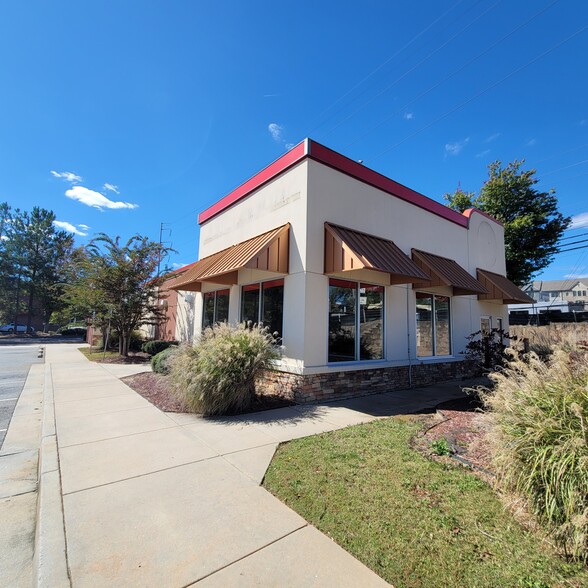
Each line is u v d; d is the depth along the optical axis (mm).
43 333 49906
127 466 4215
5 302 46344
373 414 6816
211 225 13000
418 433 5457
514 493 3092
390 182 10328
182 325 17047
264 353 7227
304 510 3219
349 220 9008
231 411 6887
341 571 2406
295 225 8398
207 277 9547
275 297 8906
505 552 2586
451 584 2260
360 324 9039
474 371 11883
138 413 6742
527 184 21875
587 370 3383
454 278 10734
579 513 2535
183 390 6805
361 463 4266
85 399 7957
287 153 8891
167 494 3529
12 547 2896
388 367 9453
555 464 2723
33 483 4172
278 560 2529
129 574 2375
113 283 16125
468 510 3170
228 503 3354
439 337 11578
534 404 3219
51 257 47438
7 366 15484
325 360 8117
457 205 24625
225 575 2373
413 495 3463
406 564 2465
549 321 26031
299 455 4531
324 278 8281
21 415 7336
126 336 17297
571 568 2410
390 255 8977
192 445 4961
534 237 21422
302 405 7535
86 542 2729
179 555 2584
